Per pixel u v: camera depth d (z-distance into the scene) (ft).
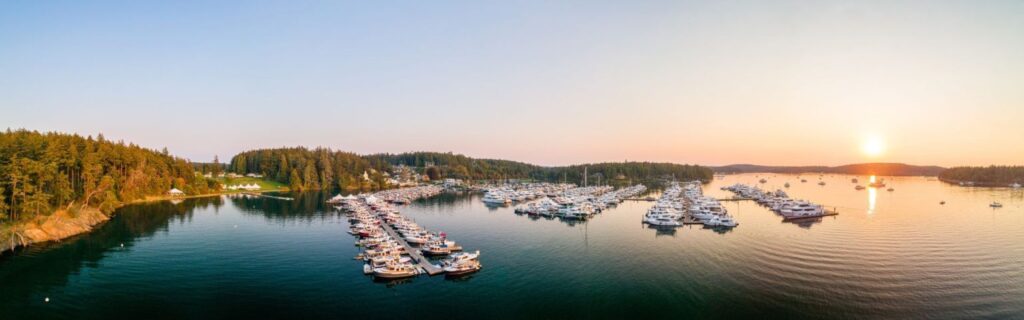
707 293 260.62
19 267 306.14
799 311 234.17
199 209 636.07
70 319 220.84
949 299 247.29
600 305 244.63
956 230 446.19
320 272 302.66
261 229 469.98
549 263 326.65
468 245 394.73
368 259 333.01
